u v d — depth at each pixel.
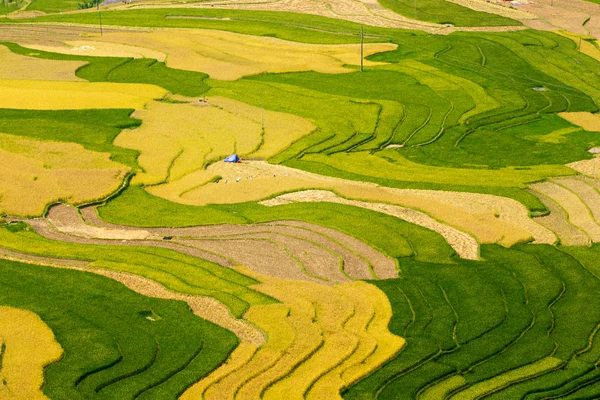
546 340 98.19
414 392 87.94
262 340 96.19
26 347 92.00
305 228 127.81
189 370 89.62
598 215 133.62
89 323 97.81
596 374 92.44
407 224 128.50
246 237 125.06
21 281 107.94
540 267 115.56
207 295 105.88
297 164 157.50
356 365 92.06
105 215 133.75
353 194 140.25
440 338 98.06
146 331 96.62
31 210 132.75
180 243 123.19
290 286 108.88
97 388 86.00
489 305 105.50
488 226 128.25
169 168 153.25
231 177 151.25
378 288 109.56
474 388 89.38
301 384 87.81
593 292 109.25
